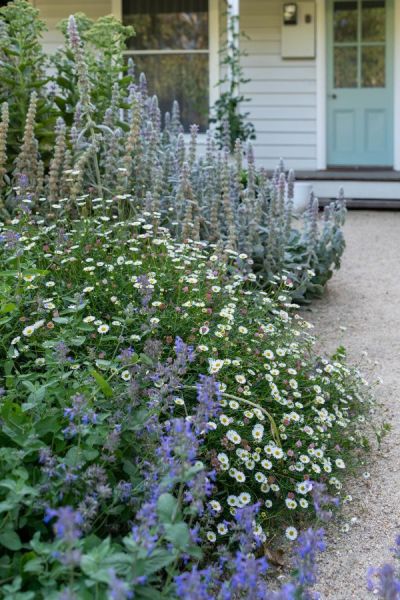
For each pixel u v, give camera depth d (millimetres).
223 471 2363
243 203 4664
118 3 9562
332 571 2311
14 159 4703
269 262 4543
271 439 2605
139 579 1515
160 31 9617
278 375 2871
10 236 2908
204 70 9633
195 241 3953
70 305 2857
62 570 1597
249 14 9875
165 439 1970
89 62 5195
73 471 1896
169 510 1696
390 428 3098
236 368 2750
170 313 2859
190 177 4648
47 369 2498
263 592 1726
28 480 1925
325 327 4625
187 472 1741
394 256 6488
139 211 4195
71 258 3113
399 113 9844
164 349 2727
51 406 2240
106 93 5016
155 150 4422
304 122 9992
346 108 10016
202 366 2699
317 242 5031
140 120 4371
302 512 2572
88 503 1847
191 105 9703
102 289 3029
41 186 4133
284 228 4812
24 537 1907
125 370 2400
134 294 2961
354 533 2520
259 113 10055
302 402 2973
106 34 5266
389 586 1547
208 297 3027
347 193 9188
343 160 10141
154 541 1729
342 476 2863
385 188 9109
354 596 2186
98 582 1587
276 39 9891
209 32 9531
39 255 3180
